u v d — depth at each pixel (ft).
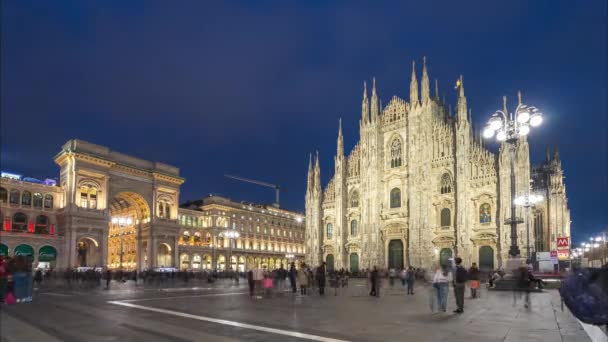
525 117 126.72
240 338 48.83
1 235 280.51
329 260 309.83
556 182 295.07
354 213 299.17
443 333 52.49
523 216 223.51
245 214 461.78
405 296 115.85
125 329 55.11
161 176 363.97
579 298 27.99
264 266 472.44
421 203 260.62
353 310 77.71
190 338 48.83
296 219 524.93
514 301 92.63
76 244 304.71
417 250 258.37
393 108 290.35
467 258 238.48
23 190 302.04
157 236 355.77
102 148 329.93
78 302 93.45
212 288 154.30
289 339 48.21
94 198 321.52
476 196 242.78
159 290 142.51
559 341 47.19
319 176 324.60
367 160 291.17
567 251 145.69
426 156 263.29
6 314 71.72
